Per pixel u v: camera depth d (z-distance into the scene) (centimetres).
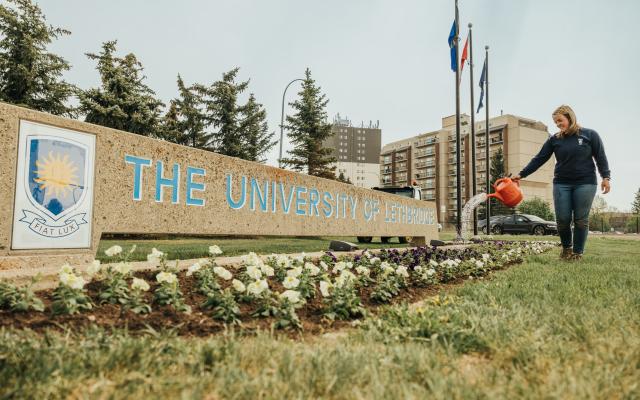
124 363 160
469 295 349
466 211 1338
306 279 328
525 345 191
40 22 2234
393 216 948
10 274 247
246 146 3044
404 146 10688
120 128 2394
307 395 142
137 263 336
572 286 384
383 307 300
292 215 601
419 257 562
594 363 172
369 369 163
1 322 193
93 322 211
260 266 344
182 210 427
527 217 2958
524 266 606
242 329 219
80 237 335
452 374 163
